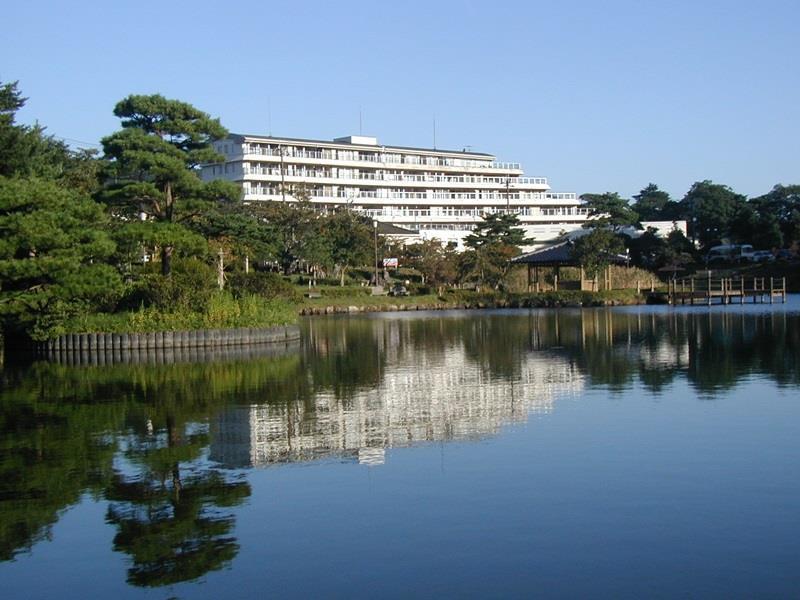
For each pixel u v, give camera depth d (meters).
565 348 34.97
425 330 48.78
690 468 13.67
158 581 9.62
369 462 14.63
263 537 10.91
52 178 44.31
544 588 9.12
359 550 10.36
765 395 20.86
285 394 23.05
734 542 10.30
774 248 108.88
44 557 10.45
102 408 21.22
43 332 37.97
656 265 99.56
